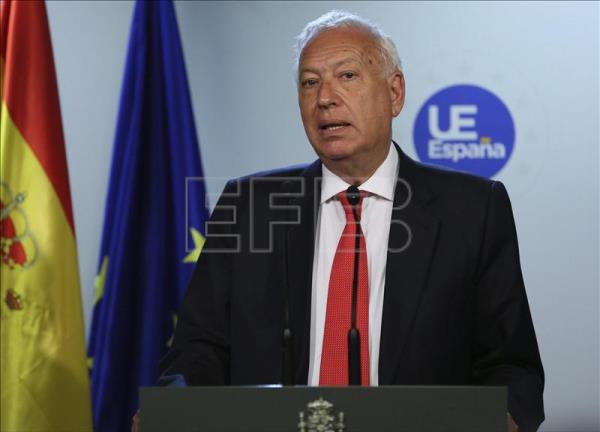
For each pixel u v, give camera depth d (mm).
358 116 5574
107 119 11023
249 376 5566
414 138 10781
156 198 10539
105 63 11078
